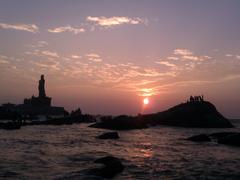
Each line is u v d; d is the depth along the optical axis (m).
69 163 28.59
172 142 52.72
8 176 22.95
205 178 24.27
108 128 89.25
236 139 49.00
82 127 97.56
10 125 84.19
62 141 50.66
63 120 122.94
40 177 22.88
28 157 31.73
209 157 35.41
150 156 35.38
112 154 35.91
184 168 28.14
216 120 106.44
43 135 63.31
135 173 25.61
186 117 108.56
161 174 25.47
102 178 23.20
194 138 55.31
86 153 35.91
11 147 40.41
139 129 89.06
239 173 26.22
